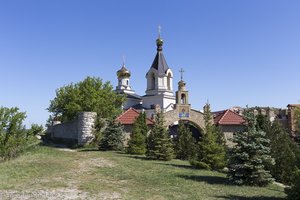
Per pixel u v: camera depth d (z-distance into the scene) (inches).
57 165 948.6
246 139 753.0
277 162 836.6
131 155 1250.6
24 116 1175.0
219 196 613.6
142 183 722.8
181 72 1882.4
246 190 677.3
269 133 888.9
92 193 622.8
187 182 740.0
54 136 2046.0
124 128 1686.8
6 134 1122.7
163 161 1117.1
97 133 1640.0
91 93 2047.2
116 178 775.7
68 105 2028.8
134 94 2923.2
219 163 986.1
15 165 929.5
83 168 908.6
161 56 2664.9
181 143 1277.1
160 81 2591.0
